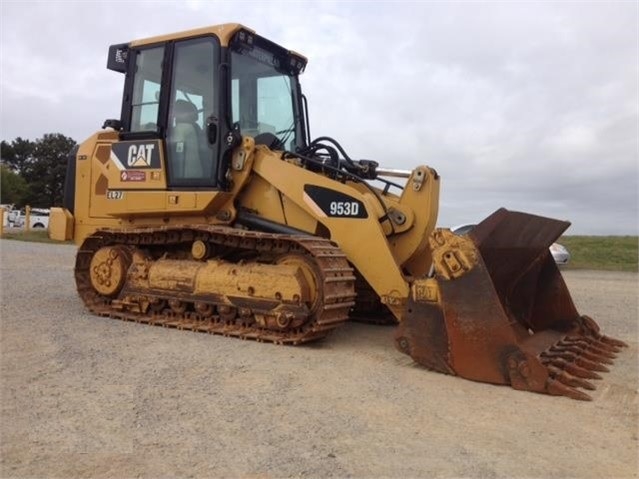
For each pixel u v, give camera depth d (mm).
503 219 5590
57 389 4625
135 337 6535
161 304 7461
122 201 7898
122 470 3295
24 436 3729
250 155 7160
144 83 7945
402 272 6809
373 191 7070
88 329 6895
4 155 71938
